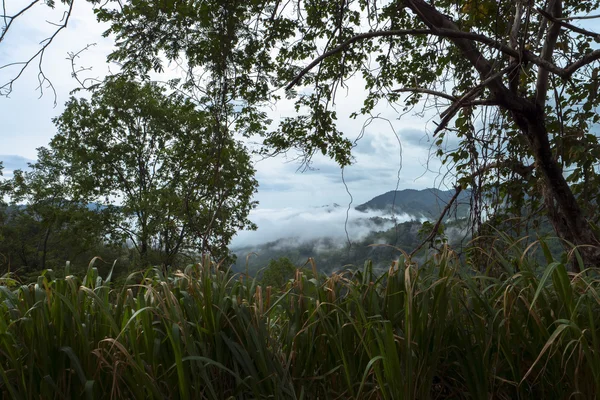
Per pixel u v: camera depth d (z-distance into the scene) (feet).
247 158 48.39
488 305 6.15
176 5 16.02
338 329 6.07
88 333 5.68
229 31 15.72
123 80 17.66
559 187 12.13
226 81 16.07
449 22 12.02
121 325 5.90
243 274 6.58
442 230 12.95
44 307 5.59
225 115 16.46
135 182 85.61
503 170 13.50
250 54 16.79
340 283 6.56
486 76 11.50
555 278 5.95
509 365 6.23
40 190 88.89
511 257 7.51
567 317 5.94
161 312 5.84
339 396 5.90
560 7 12.03
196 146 17.34
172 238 71.82
